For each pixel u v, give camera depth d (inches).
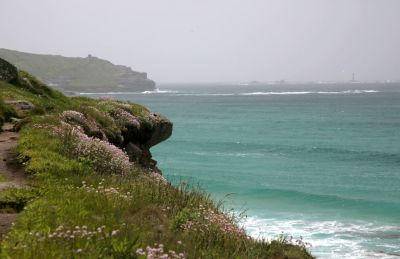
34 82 1058.7
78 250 265.9
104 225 333.7
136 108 1005.8
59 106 913.5
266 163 2336.4
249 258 373.1
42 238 294.8
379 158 2487.7
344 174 2060.8
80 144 612.7
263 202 1492.4
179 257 295.9
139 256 271.7
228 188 1710.1
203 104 7701.8
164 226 388.5
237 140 3262.8
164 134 1039.6
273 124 4461.1
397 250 1002.7
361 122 4574.3
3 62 980.6
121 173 605.9
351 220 1272.1
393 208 1418.6
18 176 501.7
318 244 1043.3
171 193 516.1
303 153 2669.8
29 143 583.2
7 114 757.9
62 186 462.6
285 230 1149.7
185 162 2354.8
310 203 1475.1
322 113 5718.5
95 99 1078.4
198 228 399.5
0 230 345.4
